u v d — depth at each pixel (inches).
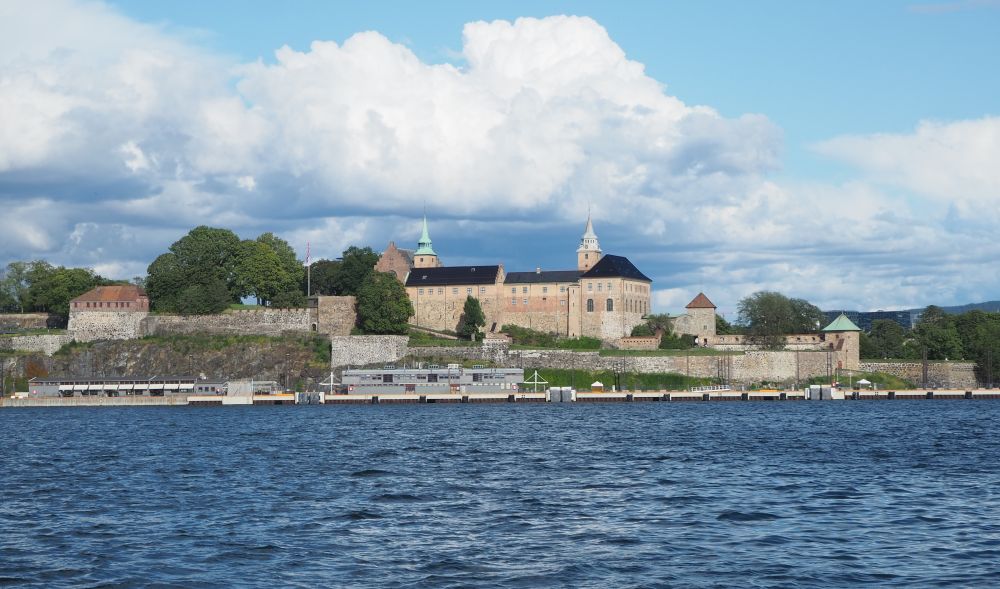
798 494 3196.4
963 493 3213.6
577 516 2824.8
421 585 2092.8
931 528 2628.0
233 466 4094.5
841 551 2364.7
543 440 5216.5
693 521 2733.8
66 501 3171.8
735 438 5251.0
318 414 7770.7
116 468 4074.8
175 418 7436.0
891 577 2134.6
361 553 2370.8
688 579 2124.8
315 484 3516.2
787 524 2687.0
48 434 5959.6
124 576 2176.4
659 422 6545.3
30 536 2591.0
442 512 2906.0
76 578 2162.9
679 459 4217.5
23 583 2123.5
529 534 2578.7
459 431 5876.0
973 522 2706.7
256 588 2081.7
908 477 3604.8
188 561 2300.7
